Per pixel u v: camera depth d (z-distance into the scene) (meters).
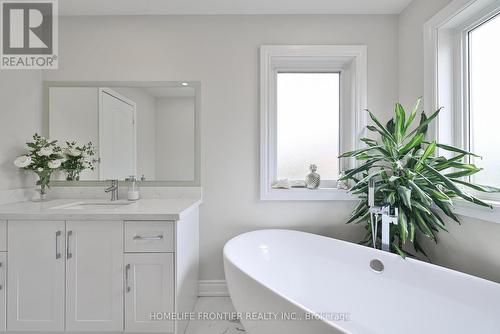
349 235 2.14
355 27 2.13
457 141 1.64
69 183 2.11
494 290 1.13
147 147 2.12
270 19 2.13
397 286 1.48
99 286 1.48
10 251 1.49
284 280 1.92
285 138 2.29
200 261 2.14
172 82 2.12
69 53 2.12
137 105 2.12
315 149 2.29
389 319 1.49
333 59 2.18
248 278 1.25
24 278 1.49
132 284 1.48
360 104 2.11
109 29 2.12
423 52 1.80
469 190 1.55
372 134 2.11
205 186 2.14
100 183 2.11
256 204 2.14
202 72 2.13
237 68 2.13
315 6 2.02
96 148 2.12
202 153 2.14
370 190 1.62
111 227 1.49
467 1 1.42
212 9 2.06
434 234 1.74
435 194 1.48
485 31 1.49
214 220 2.14
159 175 2.13
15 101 1.89
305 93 2.31
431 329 1.32
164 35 2.13
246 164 2.14
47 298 1.49
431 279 1.35
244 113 2.14
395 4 2.00
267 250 1.96
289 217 2.15
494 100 1.44
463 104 1.62
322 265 1.84
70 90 2.12
